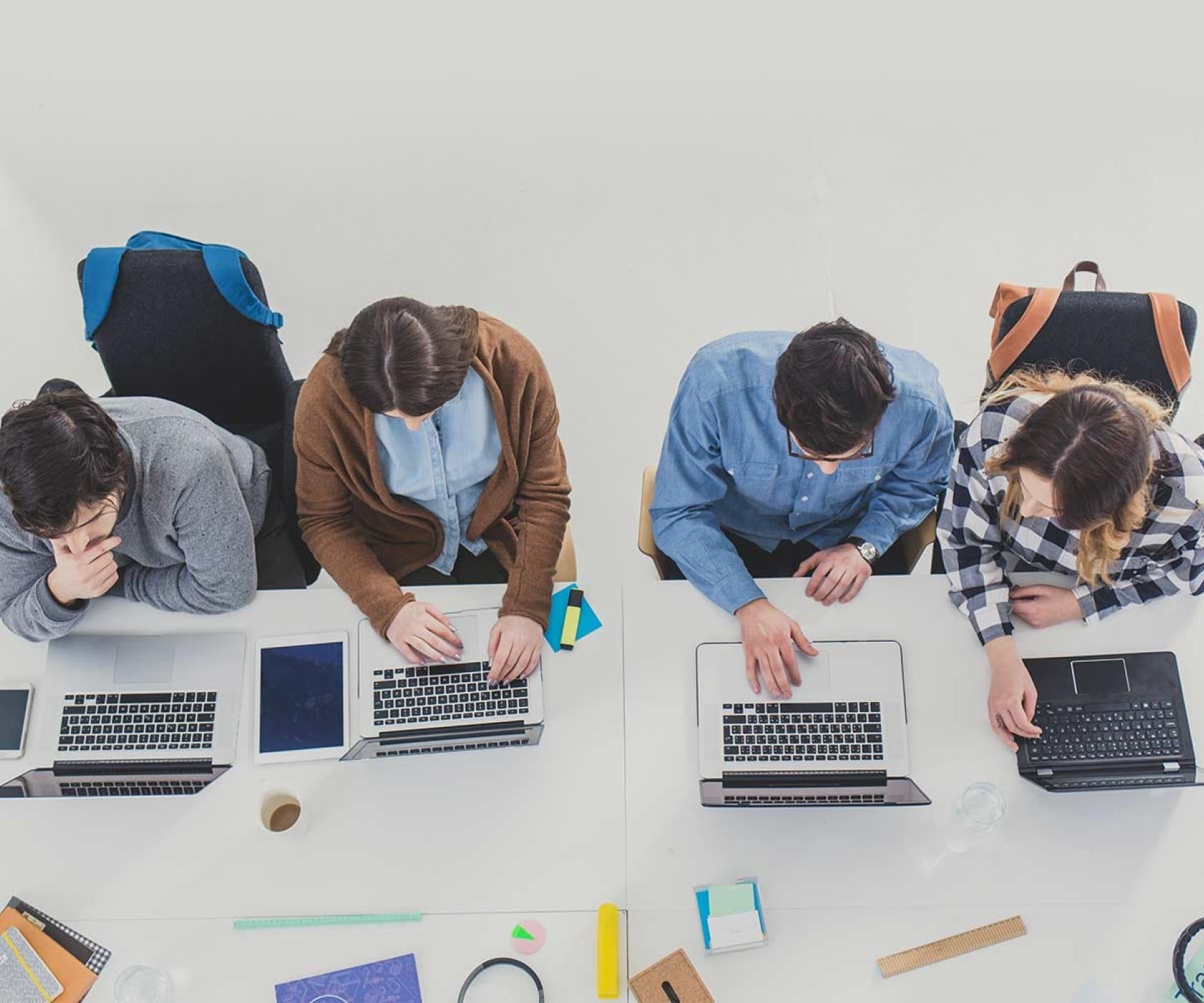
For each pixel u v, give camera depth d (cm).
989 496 176
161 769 177
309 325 298
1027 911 165
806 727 176
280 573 210
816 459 164
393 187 315
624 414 288
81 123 327
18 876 170
